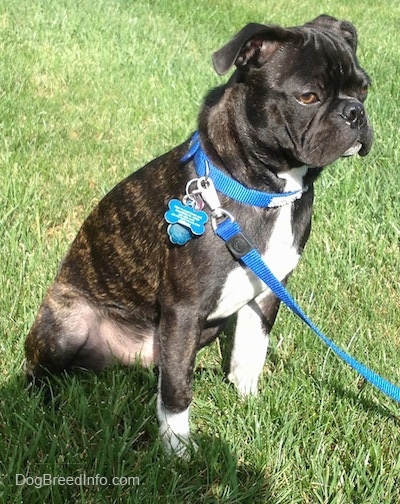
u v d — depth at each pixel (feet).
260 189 2.43
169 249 2.48
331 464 2.53
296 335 3.22
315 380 2.95
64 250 3.70
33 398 2.70
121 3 8.46
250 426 2.66
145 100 5.79
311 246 3.88
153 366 2.95
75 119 5.39
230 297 2.52
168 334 2.48
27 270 3.51
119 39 7.17
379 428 2.70
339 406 2.76
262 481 2.46
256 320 2.78
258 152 2.38
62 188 4.37
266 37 2.35
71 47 6.84
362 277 3.72
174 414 2.51
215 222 2.40
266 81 2.35
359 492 2.43
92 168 4.67
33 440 2.49
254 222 2.44
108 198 2.79
